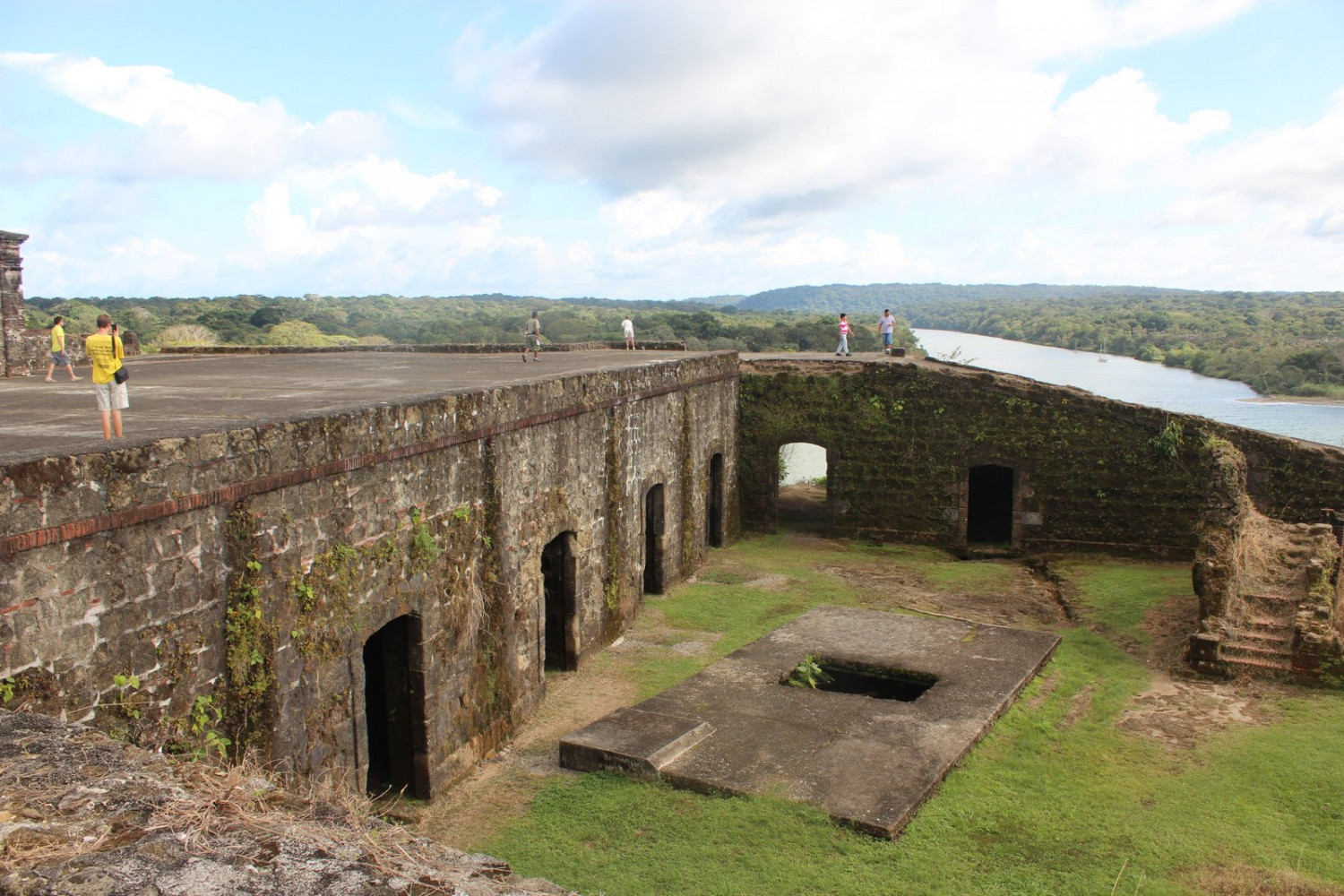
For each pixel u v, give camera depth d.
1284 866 9.02
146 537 7.46
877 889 8.72
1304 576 15.65
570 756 11.65
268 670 8.67
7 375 18.11
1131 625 16.94
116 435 8.70
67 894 3.58
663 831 9.88
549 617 15.64
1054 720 12.88
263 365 21.28
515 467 13.24
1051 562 22.55
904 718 12.45
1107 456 22.72
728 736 11.96
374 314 127.38
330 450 9.42
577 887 8.84
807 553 23.91
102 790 4.43
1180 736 12.29
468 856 4.52
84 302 89.56
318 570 9.34
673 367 19.83
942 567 22.25
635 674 15.46
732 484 25.22
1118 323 117.81
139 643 7.41
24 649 6.50
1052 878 8.91
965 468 24.00
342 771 9.77
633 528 17.98
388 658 11.31
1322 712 12.70
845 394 24.92
